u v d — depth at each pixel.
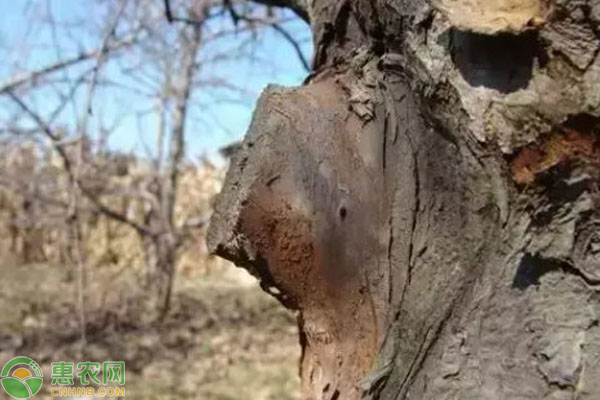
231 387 1.85
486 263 0.32
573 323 0.30
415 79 0.33
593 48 0.28
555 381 0.30
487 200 0.31
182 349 2.25
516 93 0.29
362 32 0.39
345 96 0.38
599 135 0.29
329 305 0.38
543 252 0.30
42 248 4.16
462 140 0.31
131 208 3.36
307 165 0.37
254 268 0.38
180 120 2.78
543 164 0.29
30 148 2.59
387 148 0.37
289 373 2.00
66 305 2.83
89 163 2.44
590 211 0.29
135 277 3.58
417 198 0.35
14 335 2.31
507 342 0.31
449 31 0.30
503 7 0.29
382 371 0.35
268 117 0.38
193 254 4.07
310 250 0.37
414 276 0.35
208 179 3.44
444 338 0.33
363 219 0.37
